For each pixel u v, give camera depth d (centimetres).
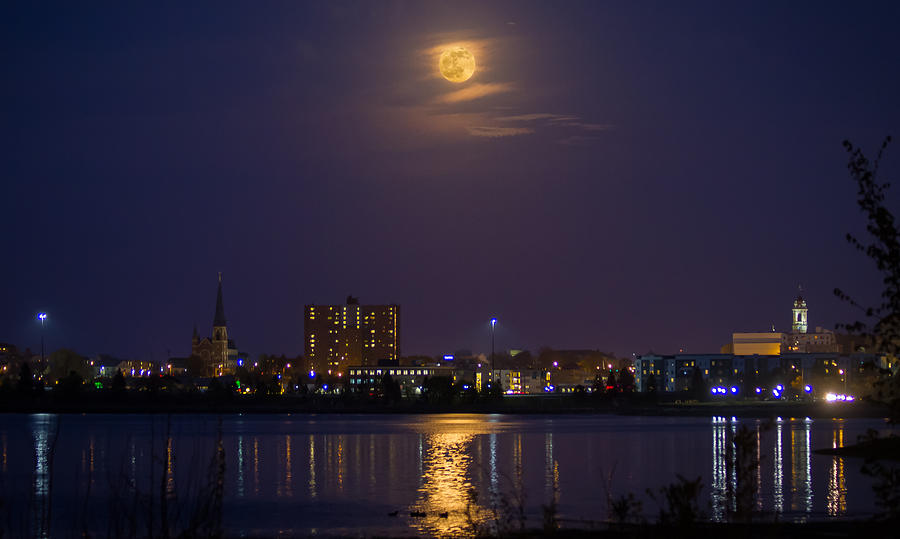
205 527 3769
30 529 6075
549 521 4794
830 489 9069
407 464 13162
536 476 11312
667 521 4162
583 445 17250
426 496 9181
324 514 7819
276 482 10656
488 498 8900
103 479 10438
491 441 18625
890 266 2927
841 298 3005
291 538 6406
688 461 13475
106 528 6275
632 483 10325
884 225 2928
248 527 7050
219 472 3878
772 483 9600
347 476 11419
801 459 12481
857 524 5203
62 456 14312
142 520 6312
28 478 10731
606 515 7300
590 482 10519
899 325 2922
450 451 15788
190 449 15900
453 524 7112
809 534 4781
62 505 7944
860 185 2988
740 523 4416
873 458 3347
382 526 7056
